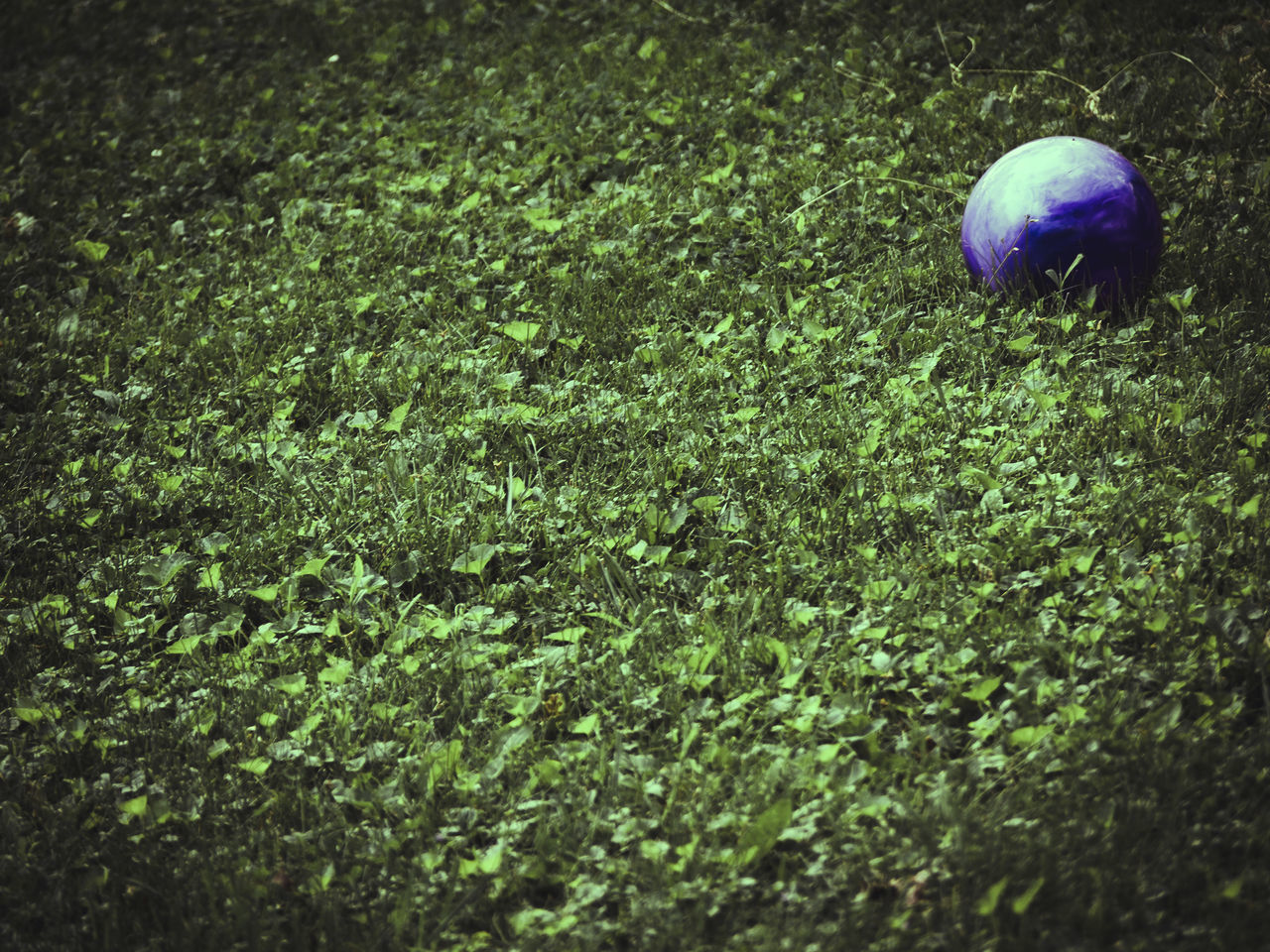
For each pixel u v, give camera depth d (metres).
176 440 4.21
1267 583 2.98
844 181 5.18
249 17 8.20
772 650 2.96
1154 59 5.77
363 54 7.44
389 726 2.95
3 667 3.29
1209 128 5.13
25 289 5.20
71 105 7.24
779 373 4.08
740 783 2.64
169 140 6.65
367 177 5.95
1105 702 2.68
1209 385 3.71
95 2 8.66
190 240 5.62
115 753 2.97
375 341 4.67
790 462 3.63
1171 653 2.80
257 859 2.66
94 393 4.39
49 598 3.44
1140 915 2.29
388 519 3.66
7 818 2.77
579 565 3.35
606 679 3.01
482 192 5.64
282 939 2.46
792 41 6.62
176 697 3.13
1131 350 3.94
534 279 4.91
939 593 3.10
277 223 5.70
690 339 4.43
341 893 2.56
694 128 5.90
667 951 2.35
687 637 3.10
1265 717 2.67
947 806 2.47
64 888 2.62
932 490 3.46
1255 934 2.21
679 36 6.95
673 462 3.70
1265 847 2.37
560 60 6.90
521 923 2.41
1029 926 2.29
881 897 2.40
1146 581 2.98
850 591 3.20
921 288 4.51
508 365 4.41
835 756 2.68
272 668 3.21
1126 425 3.58
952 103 5.70
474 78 6.89
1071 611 3.01
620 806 2.67
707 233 5.05
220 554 3.61
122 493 3.88
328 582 3.43
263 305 4.99
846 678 2.90
